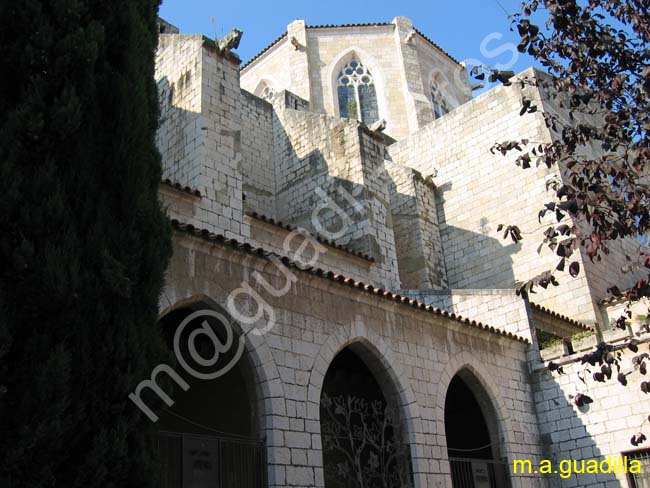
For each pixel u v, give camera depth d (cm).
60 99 792
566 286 2069
